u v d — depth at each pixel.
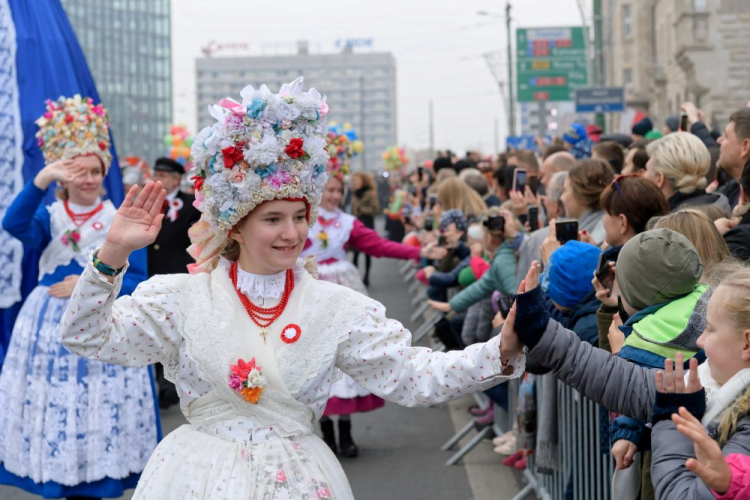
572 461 4.70
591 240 4.55
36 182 5.10
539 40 31.86
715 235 3.69
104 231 5.32
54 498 5.06
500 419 6.77
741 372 2.66
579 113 17.86
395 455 6.76
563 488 4.88
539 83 31.88
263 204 2.88
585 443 4.42
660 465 2.65
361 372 2.97
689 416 2.41
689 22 27.12
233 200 2.87
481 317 6.45
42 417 5.07
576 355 2.90
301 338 2.89
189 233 3.06
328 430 6.78
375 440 7.22
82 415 5.05
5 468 5.17
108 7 83.12
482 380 2.84
